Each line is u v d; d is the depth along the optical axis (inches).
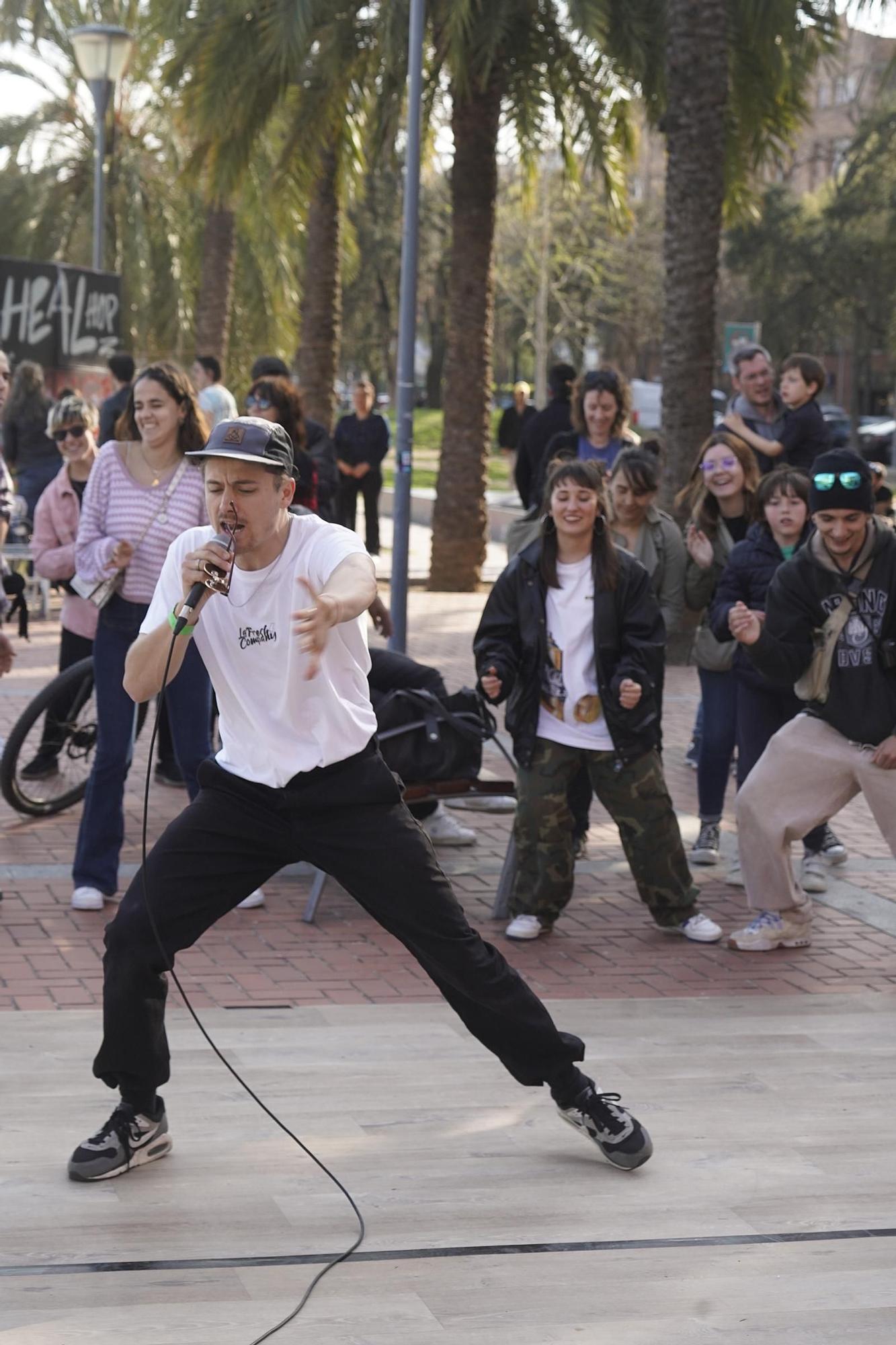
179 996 265.7
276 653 173.0
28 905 312.3
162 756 416.2
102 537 300.7
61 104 1222.9
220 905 182.4
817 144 2299.5
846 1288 171.3
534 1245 178.7
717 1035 255.1
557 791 301.3
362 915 319.0
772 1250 179.5
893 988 284.5
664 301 669.3
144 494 299.6
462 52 735.7
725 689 359.9
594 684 297.9
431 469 2103.8
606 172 901.2
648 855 304.2
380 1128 211.5
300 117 820.6
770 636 282.4
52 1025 244.8
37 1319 158.7
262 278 1194.6
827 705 285.9
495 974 186.1
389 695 320.8
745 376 449.4
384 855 178.1
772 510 323.6
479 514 868.0
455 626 734.5
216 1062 233.5
